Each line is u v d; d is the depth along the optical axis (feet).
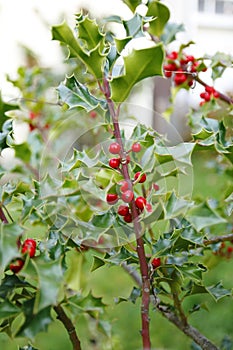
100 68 1.74
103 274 4.78
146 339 1.76
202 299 4.14
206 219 1.57
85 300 1.73
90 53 1.71
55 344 3.73
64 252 1.83
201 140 2.03
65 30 1.68
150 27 2.68
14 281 1.70
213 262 2.94
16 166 2.21
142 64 1.61
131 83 1.67
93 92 2.59
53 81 3.92
